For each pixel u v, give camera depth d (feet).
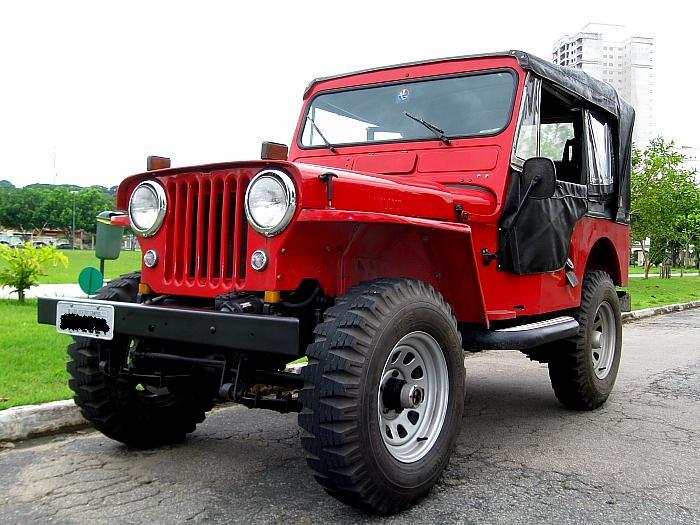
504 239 13.70
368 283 10.55
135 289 12.67
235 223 10.57
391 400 10.66
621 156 19.17
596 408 17.85
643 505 10.95
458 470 12.62
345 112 16.12
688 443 14.62
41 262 35.24
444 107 14.80
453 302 12.66
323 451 9.39
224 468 12.49
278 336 9.26
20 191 293.43
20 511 10.34
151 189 11.53
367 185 10.62
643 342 32.24
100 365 12.26
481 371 23.75
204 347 11.82
